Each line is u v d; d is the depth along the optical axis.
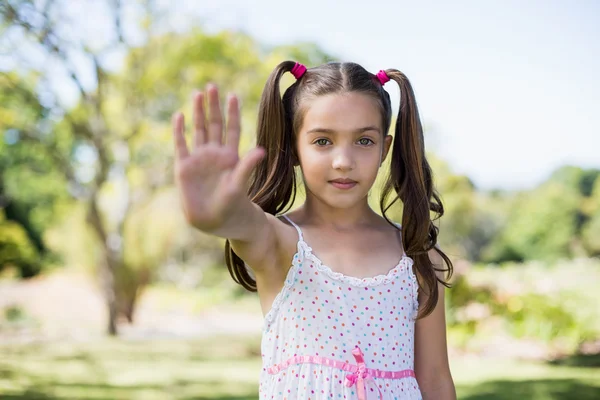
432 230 1.85
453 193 19.08
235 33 11.27
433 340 1.83
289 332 1.64
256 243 1.51
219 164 1.23
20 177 18.16
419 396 1.72
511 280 9.02
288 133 1.76
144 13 10.68
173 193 13.69
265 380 1.67
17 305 14.58
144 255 13.59
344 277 1.66
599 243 22.50
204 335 12.40
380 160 1.68
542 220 23.36
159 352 9.92
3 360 8.87
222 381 7.43
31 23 9.56
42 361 8.84
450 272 1.87
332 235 1.73
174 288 19.45
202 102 1.24
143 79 11.08
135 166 12.14
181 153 1.22
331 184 1.61
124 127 11.84
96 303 15.30
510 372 7.24
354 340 1.63
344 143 1.61
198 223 1.23
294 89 1.75
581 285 9.73
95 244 14.34
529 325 8.47
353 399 1.58
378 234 1.79
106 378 7.57
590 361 7.79
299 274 1.65
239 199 1.26
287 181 1.76
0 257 16.58
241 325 14.23
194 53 10.87
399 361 1.68
